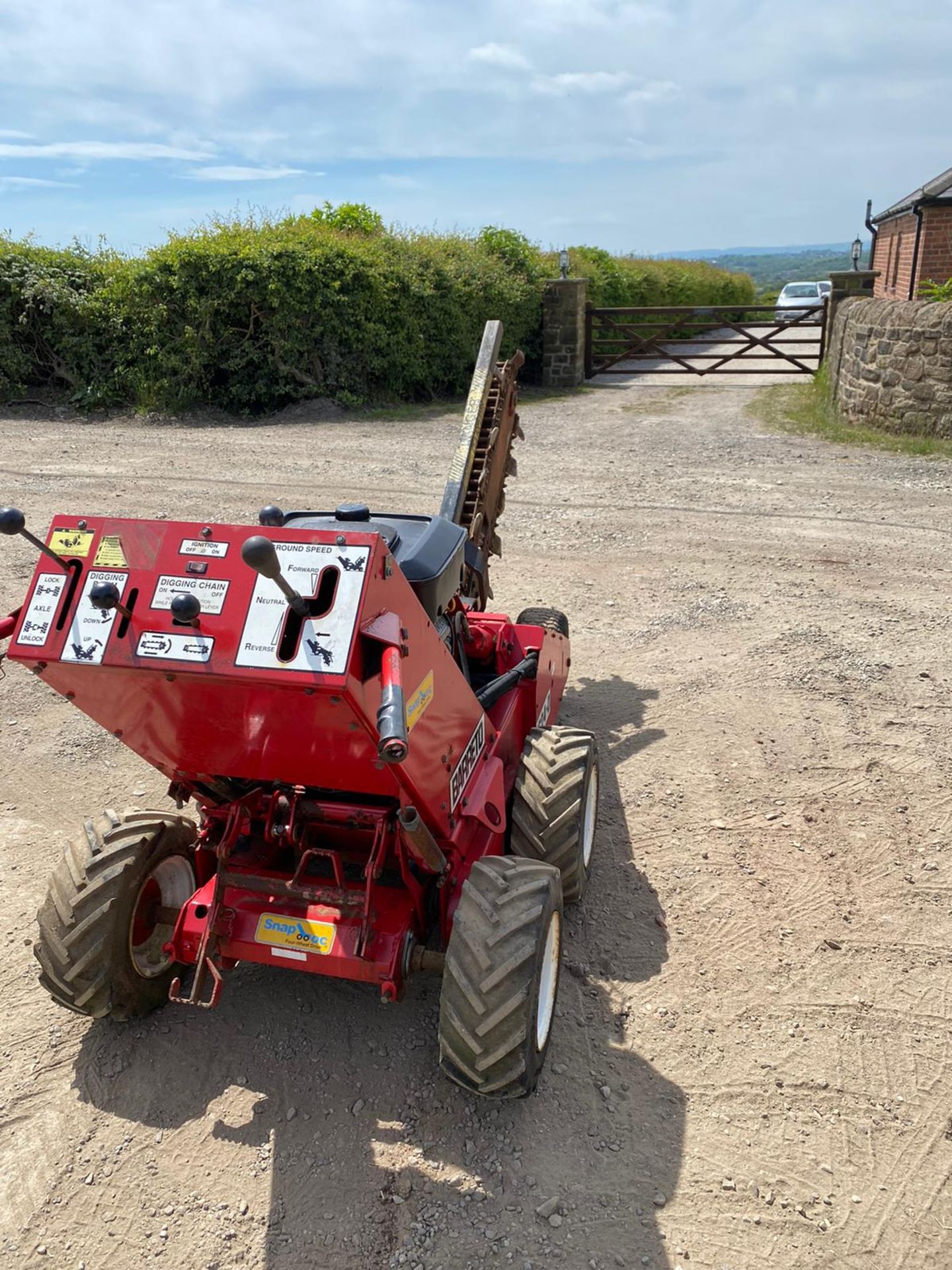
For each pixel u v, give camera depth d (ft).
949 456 44.62
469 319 68.49
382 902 11.88
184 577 9.59
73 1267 10.14
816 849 17.04
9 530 9.18
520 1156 11.24
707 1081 12.35
